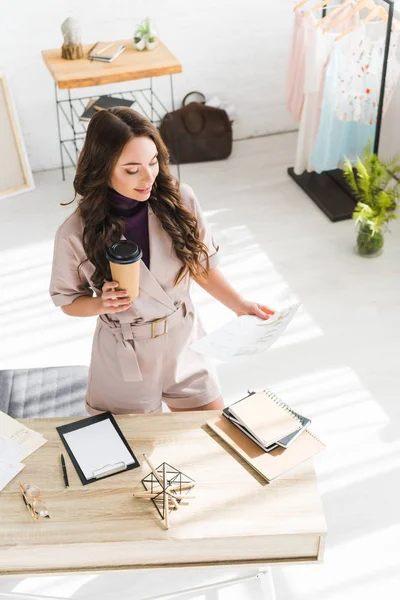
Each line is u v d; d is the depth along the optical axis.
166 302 2.27
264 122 5.64
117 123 1.91
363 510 2.84
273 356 3.59
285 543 2.00
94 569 2.02
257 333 2.16
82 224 2.13
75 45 4.47
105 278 2.17
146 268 2.18
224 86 5.39
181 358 2.44
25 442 2.22
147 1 4.88
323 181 4.92
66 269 2.21
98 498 2.05
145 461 2.15
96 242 2.10
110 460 2.15
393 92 4.57
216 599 2.54
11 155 4.94
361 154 4.73
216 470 2.13
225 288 2.45
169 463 2.15
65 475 2.10
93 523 1.98
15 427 2.28
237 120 5.57
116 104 4.65
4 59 4.78
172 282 2.28
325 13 4.80
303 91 4.62
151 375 2.39
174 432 2.25
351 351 3.61
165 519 1.97
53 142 5.22
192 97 5.38
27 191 5.04
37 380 2.80
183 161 5.29
